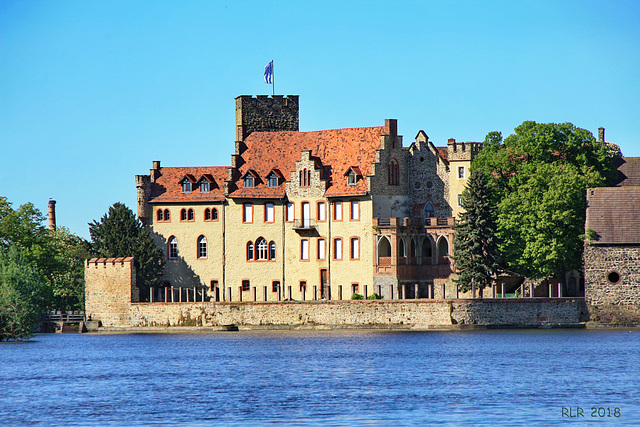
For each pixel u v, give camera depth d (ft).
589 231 508.53
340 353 427.33
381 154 578.25
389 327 517.14
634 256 501.97
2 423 283.79
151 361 424.46
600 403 295.48
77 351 477.36
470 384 333.62
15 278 526.57
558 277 538.06
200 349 467.52
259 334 529.86
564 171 528.22
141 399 319.06
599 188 522.06
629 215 510.17
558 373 353.10
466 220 528.63
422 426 267.80
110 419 286.25
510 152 558.15
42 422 284.41
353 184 577.84
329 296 579.07
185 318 560.20
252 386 340.80
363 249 572.10
